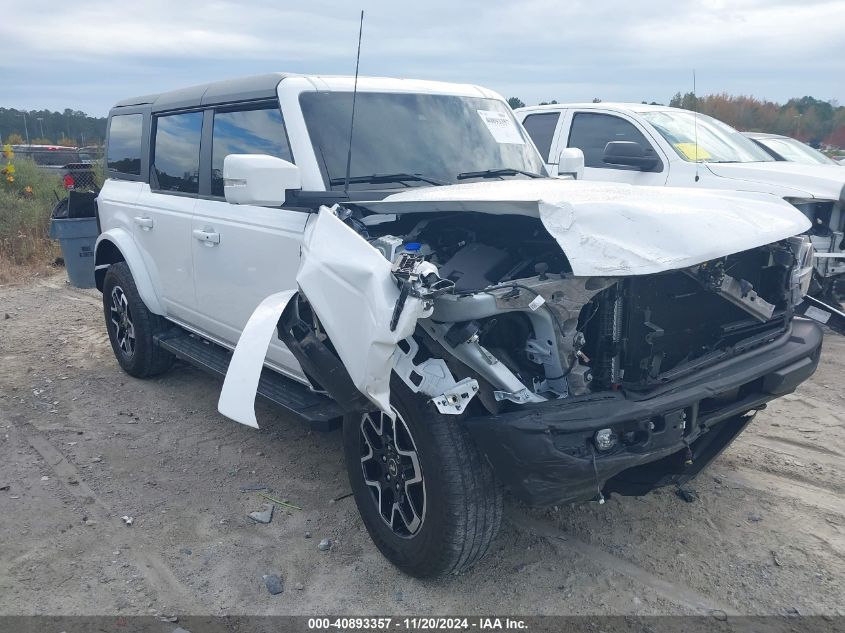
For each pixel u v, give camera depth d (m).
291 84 4.24
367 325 2.85
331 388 3.31
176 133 5.25
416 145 4.42
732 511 3.88
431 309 2.75
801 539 3.62
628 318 2.99
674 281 3.12
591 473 2.78
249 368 3.34
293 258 3.90
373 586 3.36
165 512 3.99
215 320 4.81
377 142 4.27
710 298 3.29
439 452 2.97
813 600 3.18
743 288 3.30
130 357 6.02
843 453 4.52
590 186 3.86
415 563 3.24
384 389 2.86
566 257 2.96
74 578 3.42
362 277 2.91
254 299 4.29
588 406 2.86
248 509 4.02
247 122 4.50
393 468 3.34
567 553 3.55
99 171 12.02
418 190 3.91
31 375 6.23
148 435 5.00
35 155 20.20
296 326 3.52
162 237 5.24
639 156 6.87
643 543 3.62
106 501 4.11
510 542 3.65
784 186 6.99
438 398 2.82
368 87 4.49
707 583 3.31
